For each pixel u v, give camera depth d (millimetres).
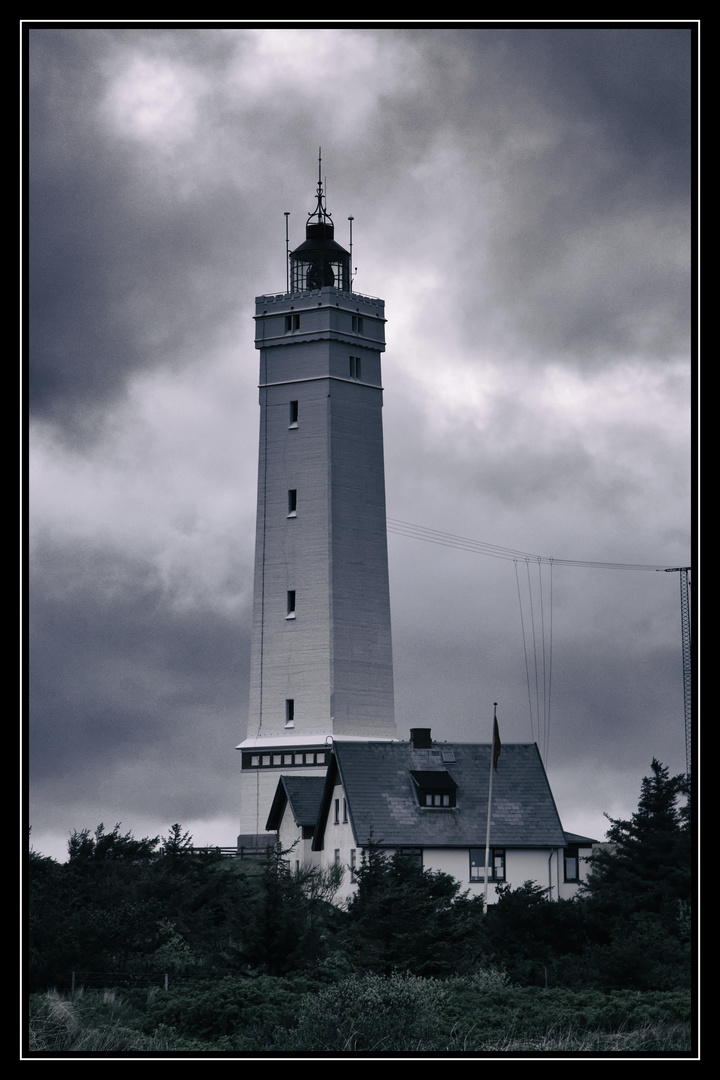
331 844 93812
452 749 95250
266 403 135125
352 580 131625
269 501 133875
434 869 89312
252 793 129875
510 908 63219
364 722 130625
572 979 56875
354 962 57250
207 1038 42219
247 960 57312
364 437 134250
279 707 130875
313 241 137500
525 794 93938
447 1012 43125
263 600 132625
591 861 88125
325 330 132375
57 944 55969
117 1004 47875
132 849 81750
